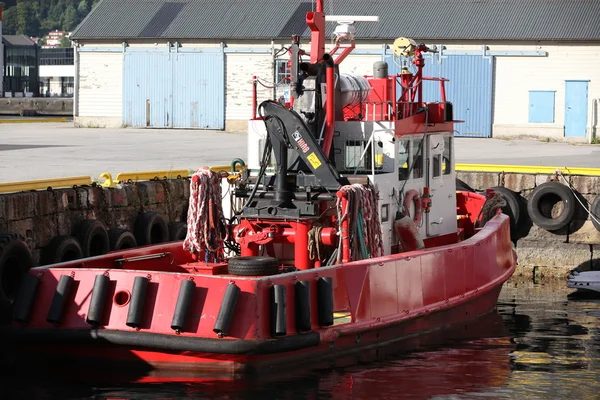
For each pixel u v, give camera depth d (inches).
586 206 1549.0
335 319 845.2
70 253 1100.5
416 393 781.3
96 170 1653.5
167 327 784.9
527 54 2869.1
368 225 917.2
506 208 1561.3
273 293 785.6
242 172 964.6
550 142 2817.4
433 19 2999.5
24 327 820.0
